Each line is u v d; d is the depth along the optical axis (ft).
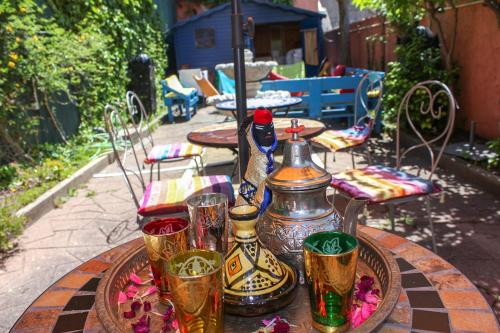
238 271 3.50
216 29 43.88
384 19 28.27
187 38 43.98
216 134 11.43
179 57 44.37
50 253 10.73
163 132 26.71
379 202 7.82
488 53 16.26
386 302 3.30
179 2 55.88
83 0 22.97
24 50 16.79
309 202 3.89
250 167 4.73
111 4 26.61
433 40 18.29
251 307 3.38
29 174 15.72
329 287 3.14
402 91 18.26
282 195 3.91
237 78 5.99
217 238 4.23
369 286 3.91
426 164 15.94
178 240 3.78
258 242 3.65
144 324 3.49
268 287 3.46
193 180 9.34
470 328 3.34
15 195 13.76
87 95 22.58
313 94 22.08
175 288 2.93
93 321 3.68
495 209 11.52
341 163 17.11
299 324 3.44
